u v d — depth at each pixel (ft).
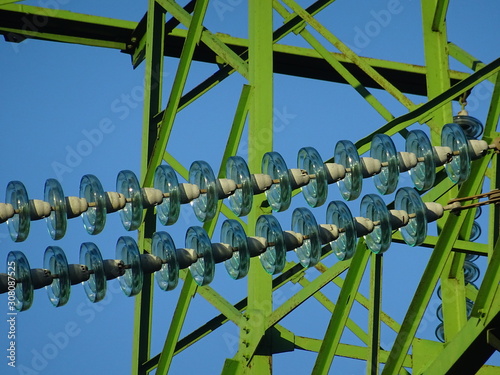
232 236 68.44
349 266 73.82
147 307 82.64
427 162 69.36
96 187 67.36
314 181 69.36
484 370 79.77
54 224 66.23
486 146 70.13
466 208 69.72
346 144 69.97
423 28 94.32
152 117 90.22
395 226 68.85
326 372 71.82
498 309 63.41
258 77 81.51
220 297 77.41
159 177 69.92
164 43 99.09
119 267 66.74
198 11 85.15
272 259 68.44
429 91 92.68
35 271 64.75
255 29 83.10
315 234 68.18
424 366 77.87
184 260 67.87
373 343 71.97
